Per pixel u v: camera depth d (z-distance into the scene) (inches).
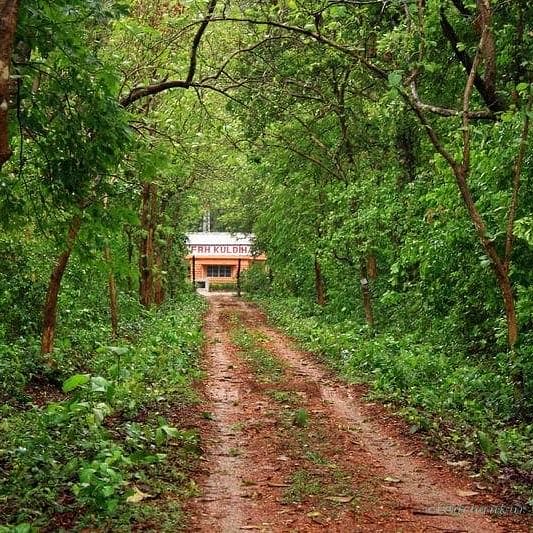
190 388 470.3
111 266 423.5
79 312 655.8
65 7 242.5
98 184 319.0
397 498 244.4
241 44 500.7
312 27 425.4
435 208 476.7
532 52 427.8
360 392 482.6
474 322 543.2
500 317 462.3
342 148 791.7
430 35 484.1
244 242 2709.2
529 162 381.7
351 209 724.0
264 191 1080.2
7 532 171.8
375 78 589.9
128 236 764.0
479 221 360.5
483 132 416.8
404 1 367.2
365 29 508.1
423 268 482.6
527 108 331.6
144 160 333.1
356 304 919.0
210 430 354.6
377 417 397.4
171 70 456.4
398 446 328.2
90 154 294.8
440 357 506.3
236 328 1052.5
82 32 287.9
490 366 484.7
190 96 523.2
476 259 436.1
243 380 538.6
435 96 588.4
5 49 175.0
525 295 386.0
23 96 274.8
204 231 3051.2
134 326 831.1
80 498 204.5
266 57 546.6
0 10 173.8
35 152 325.7
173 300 1501.0
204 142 506.9
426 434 344.2
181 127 513.7
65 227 338.3
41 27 247.3
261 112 581.6
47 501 212.4
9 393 385.4
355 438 344.8
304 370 605.9
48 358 458.6
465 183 360.5
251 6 414.3
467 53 443.5
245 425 368.2
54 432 287.4
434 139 358.6
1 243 514.0
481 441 292.7
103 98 279.7
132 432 281.9
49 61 280.2
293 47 568.1
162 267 1393.9
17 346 484.1
